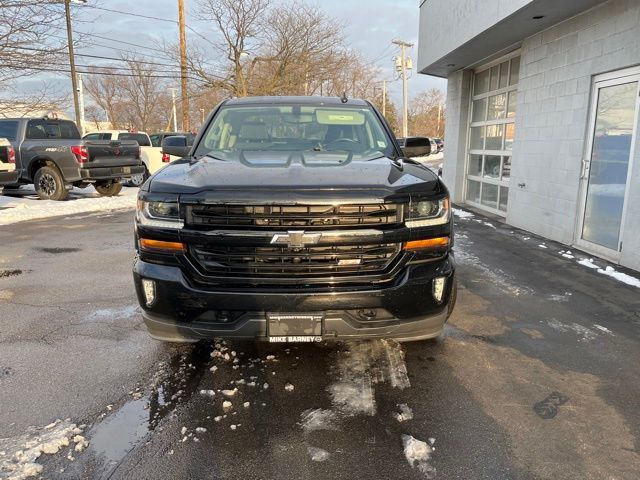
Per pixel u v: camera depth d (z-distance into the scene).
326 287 2.77
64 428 2.61
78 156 11.84
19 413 2.75
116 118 59.03
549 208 7.54
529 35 7.95
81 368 3.29
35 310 4.41
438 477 2.27
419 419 2.72
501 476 2.28
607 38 6.12
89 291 4.97
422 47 11.70
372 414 2.77
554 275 5.52
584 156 6.71
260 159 3.42
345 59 27.83
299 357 3.46
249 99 4.62
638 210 5.59
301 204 2.68
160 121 59.00
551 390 3.05
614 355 3.53
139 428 2.62
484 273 5.59
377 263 2.82
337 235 2.72
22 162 12.24
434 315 2.99
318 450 2.46
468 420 2.72
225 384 3.09
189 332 2.88
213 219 2.73
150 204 2.85
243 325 2.79
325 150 3.78
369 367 3.33
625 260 5.81
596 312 4.37
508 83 9.62
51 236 7.93
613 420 2.73
